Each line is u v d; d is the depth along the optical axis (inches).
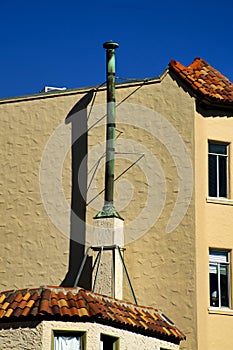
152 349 951.6
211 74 1192.8
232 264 1106.1
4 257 1163.3
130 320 927.0
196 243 1090.7
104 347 892.0
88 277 1095.0
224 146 1149.7
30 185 1176.2
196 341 1058.1
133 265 1101.7
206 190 1118.4
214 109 1147.9
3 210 1180.5
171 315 1075.9
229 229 1115.9
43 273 1138.7
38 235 1155.9
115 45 1141.7
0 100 1214.9
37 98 1198.9
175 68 1141.7
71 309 879.7
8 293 936.9
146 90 1150.3
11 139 1198.3
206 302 1081.4
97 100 1161.4
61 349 864.9
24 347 862.5
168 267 1091.9
